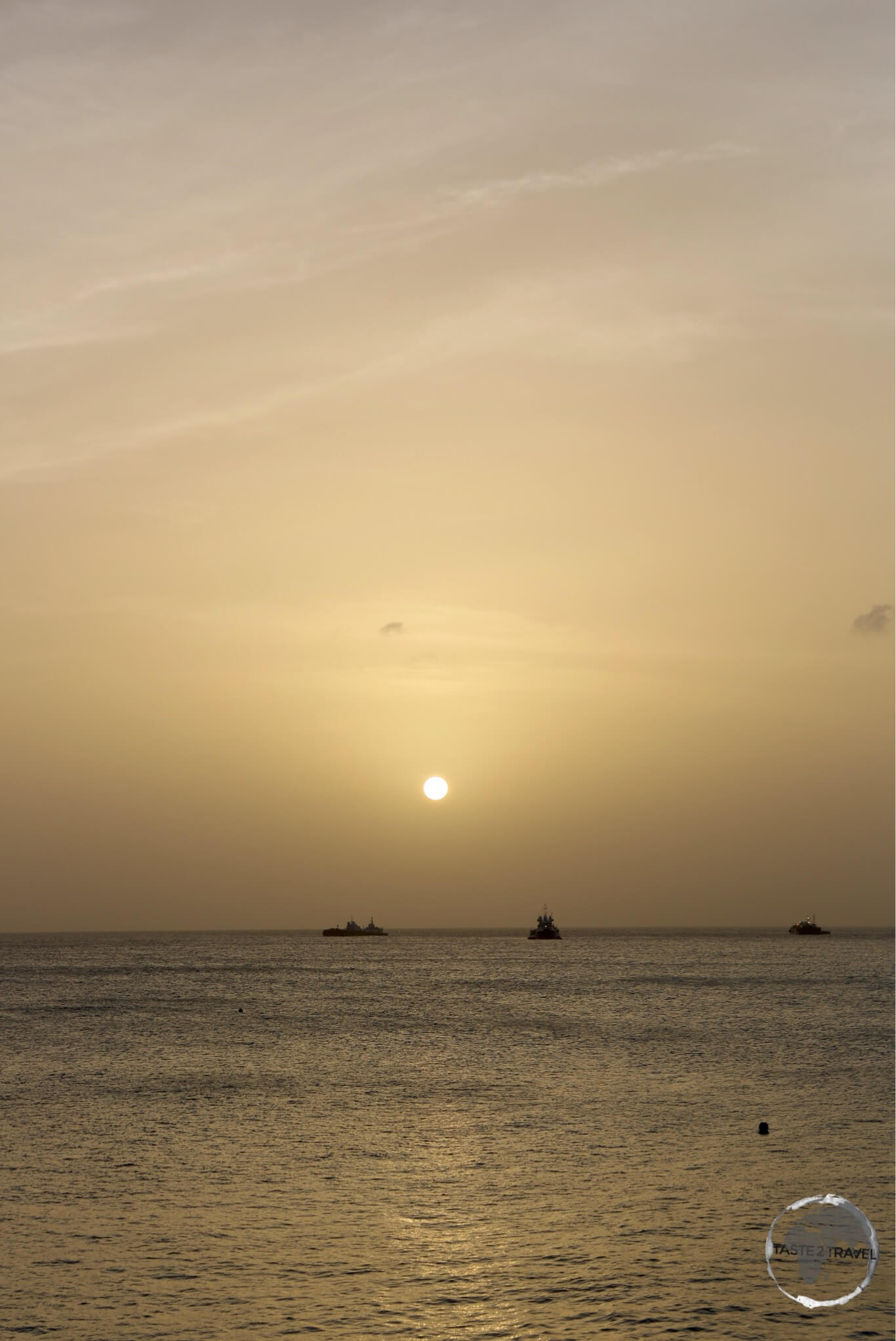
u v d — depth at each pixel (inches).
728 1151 1443.2
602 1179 1300.4
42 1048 2746.1
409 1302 910.4
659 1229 1096.8
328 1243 1063.6
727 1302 912.3
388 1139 1553.9
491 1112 1771.7
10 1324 869.2
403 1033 3112.7
